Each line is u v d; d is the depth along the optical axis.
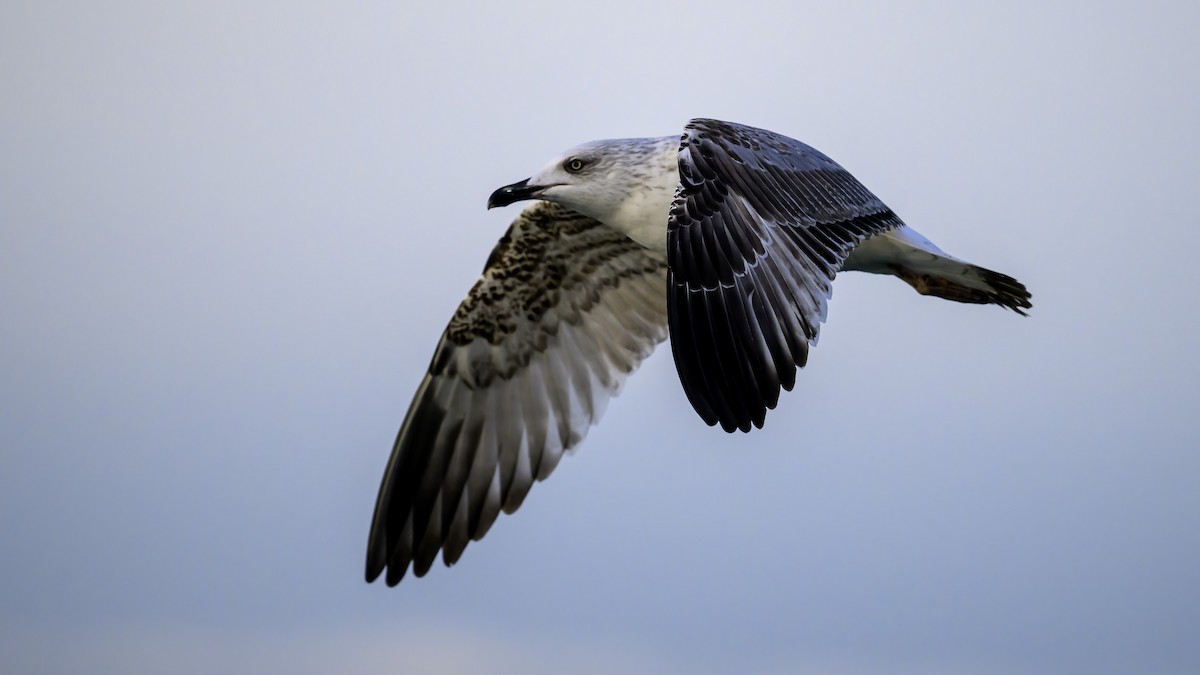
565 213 12.07
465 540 12.48
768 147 10.46
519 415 12.56
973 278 11.27
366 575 12.42
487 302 12.48
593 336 12.53
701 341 9.73
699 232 9.94
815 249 10.22
